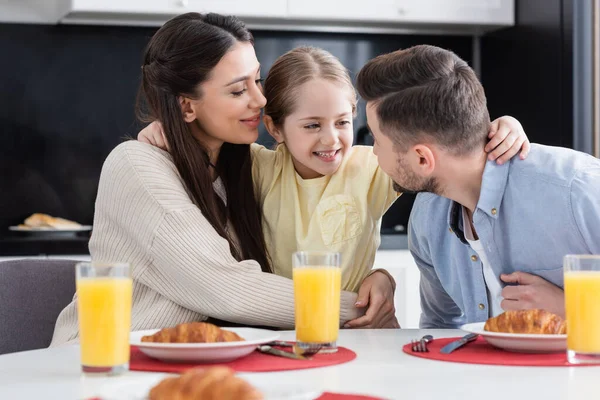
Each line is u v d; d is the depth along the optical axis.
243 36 1.86
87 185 3.75
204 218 1.72
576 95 3.44
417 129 1.57
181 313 1.73
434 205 1.89
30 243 3.20
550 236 1.58
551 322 1.26
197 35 1.80
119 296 1.10
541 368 1.16
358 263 1.92
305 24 3.79
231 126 1.83
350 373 1.13
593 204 1.54
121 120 3.77
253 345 1.19
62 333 1.80
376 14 3.61
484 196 1.61
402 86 1.57
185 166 1.80
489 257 1.66
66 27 3.71
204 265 1.66
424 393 1.00
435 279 2.03
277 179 1.93
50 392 1.03
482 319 1.85
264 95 1.93
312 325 1.25
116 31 3.76
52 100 3.72
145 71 1.88
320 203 1.89
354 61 3.97
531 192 1.59
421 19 3.65
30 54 3.69
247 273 1.68
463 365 1.18
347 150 1.87
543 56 3.57
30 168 3.71
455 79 1.57
